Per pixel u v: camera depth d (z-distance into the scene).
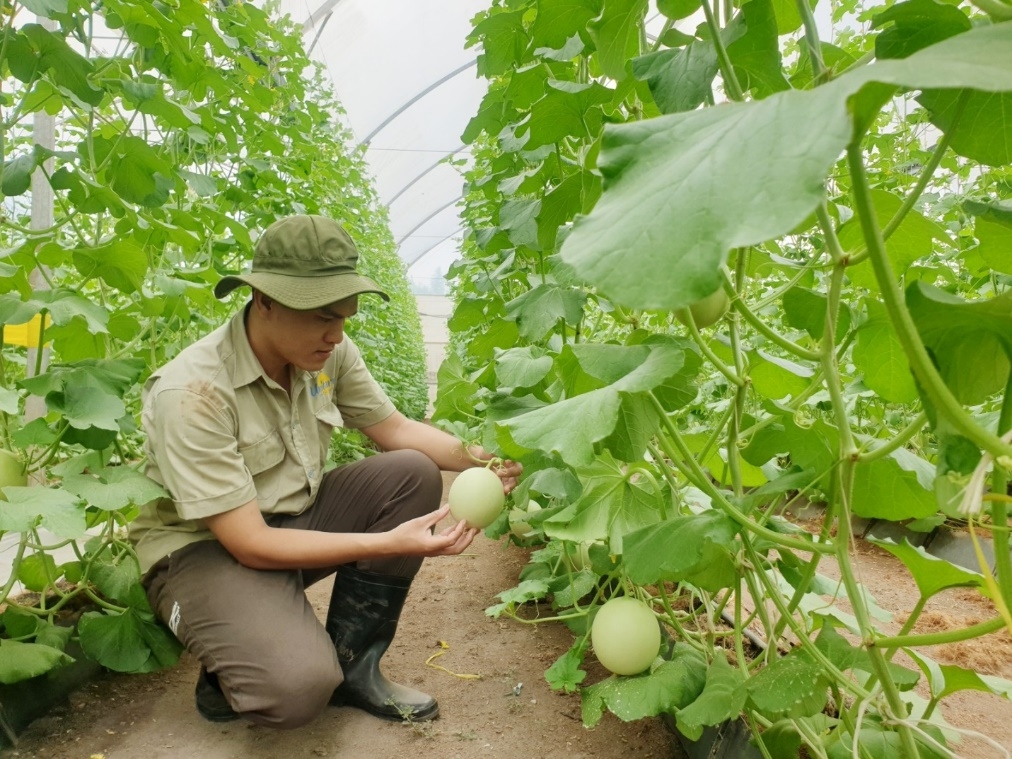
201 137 2.72
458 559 3.58
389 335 7.45
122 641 2.10
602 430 1.05
